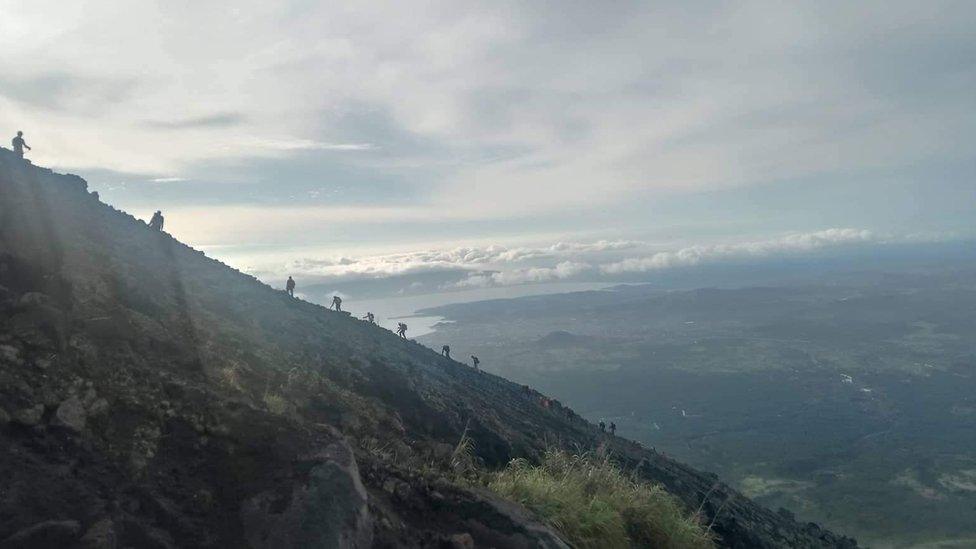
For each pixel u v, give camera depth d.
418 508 6.76
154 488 5.12
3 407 5.23
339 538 5.10
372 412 11.46
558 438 20.55
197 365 8.14
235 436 5.93
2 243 8.64
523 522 6.87
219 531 4.96
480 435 15.33
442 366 26.03
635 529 9.17
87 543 4.25
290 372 10.86
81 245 10.71
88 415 5.54
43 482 4.69
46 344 6.24
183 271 15.20
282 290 21.91
